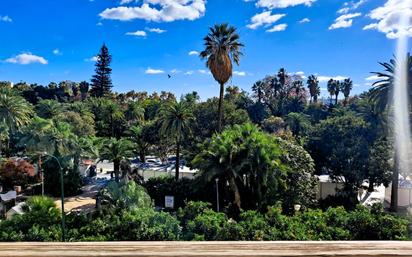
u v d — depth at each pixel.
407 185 26.97
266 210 20.52
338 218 12.86
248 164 19.92
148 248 1.28
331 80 78.44
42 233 13.22
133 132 44.03
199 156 21.52
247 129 21.41
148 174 34.28
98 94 70.94
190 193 24.77
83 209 25.45
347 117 31.50
